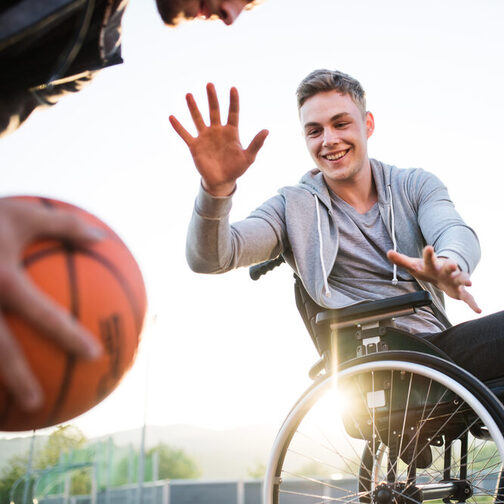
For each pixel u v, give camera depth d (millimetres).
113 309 833
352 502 1853
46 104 1342
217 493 12984
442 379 1681
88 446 7656
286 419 1889
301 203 2195
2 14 1012
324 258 2098
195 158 1513
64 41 1168
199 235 1730
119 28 1321
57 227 717
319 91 2205
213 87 1444
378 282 2092
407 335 1821
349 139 2168
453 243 1778
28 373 628
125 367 876
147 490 12492
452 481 1865
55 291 776
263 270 2258
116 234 929
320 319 1909
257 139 1501
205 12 1428
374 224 2182
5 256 646
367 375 1828
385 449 2203
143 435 6109
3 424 812
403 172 2244
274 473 1873
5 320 659
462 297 1381
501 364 1737
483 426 1835
